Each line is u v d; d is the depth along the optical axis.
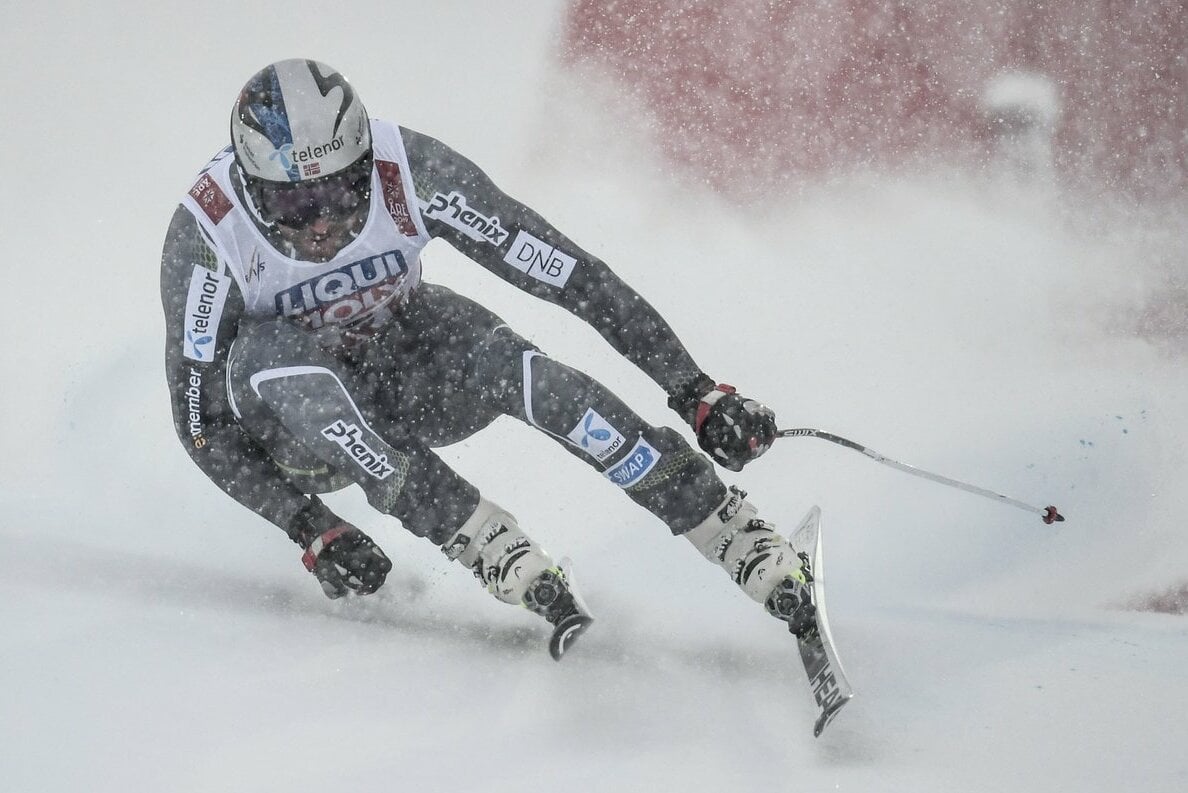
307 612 12.46
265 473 12.09
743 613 13.11
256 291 11.90
